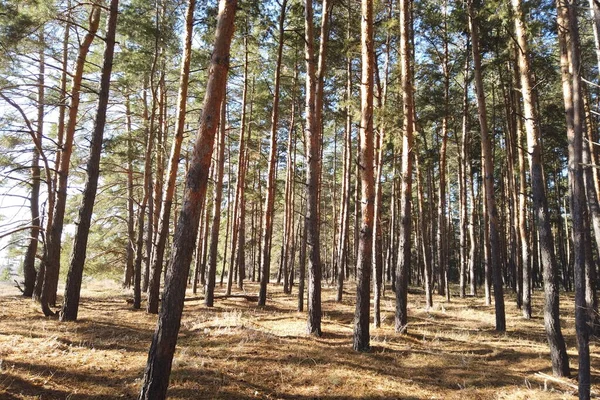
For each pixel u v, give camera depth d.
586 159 9.84
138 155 17.94
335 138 30.97
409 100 11.91
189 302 16.97
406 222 11.78
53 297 13.86
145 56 15.96
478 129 25.50
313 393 6.62
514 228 26.20
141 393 5.28
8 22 11.34
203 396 6.12
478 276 38.22
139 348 8.52
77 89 12.90
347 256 34.06
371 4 10.33
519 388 7.35
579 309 5.66
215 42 6.12
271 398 6.33
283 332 10.80
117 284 27.95
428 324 13.54
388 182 29.70
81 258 11.22
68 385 6.14
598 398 6.86
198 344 8.98
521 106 22.25
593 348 10.98
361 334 9.41
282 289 24.94
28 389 5.76
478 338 11.75
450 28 17.09
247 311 14.53
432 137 25.70
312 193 11.30
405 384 7.32
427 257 17.98
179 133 13.53
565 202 36.19
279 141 29.12
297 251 42.38
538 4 10.63
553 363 8.33
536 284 34.25
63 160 12.60
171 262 5.58
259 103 21.16
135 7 14.70
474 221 24.31
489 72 22.22
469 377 7.90
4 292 18.62
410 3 17.25
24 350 7.48
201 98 18.58
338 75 20.00
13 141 14.74
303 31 15.96
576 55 6.05
